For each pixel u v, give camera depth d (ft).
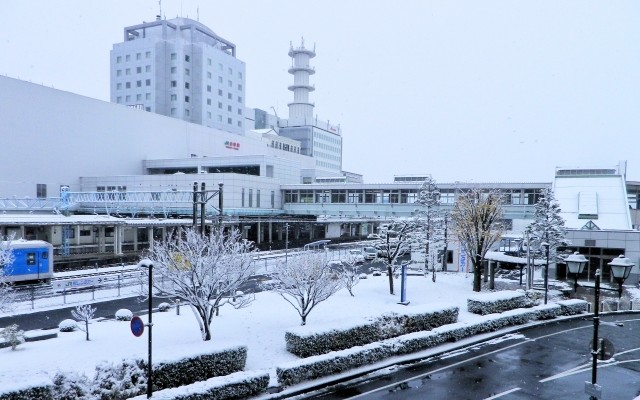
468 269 139.23
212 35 353.31
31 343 62.34
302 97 501.15
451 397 45.98
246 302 67.77
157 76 315.58
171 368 46.03
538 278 130.72
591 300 99.25
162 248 65.62
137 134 261.03
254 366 53.01
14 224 131.75
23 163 206.80
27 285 106.93
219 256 63.41
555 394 46.80
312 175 340.18
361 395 46.34
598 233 121.49
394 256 102.17
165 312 84.64
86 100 234.79
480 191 130.52
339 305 86.63
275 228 254.06
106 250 182.09
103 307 90.99
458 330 65.00
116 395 42.19
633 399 44.86
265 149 352.49
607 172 196.75
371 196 209.36
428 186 133.28
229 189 210.38
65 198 175.22
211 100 334.65
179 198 215.72
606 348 43.47
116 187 231.71
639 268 116.67
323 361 50.16
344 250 203.21
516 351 61.57
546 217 111.86
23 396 37.60
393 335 64.69
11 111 202.08
